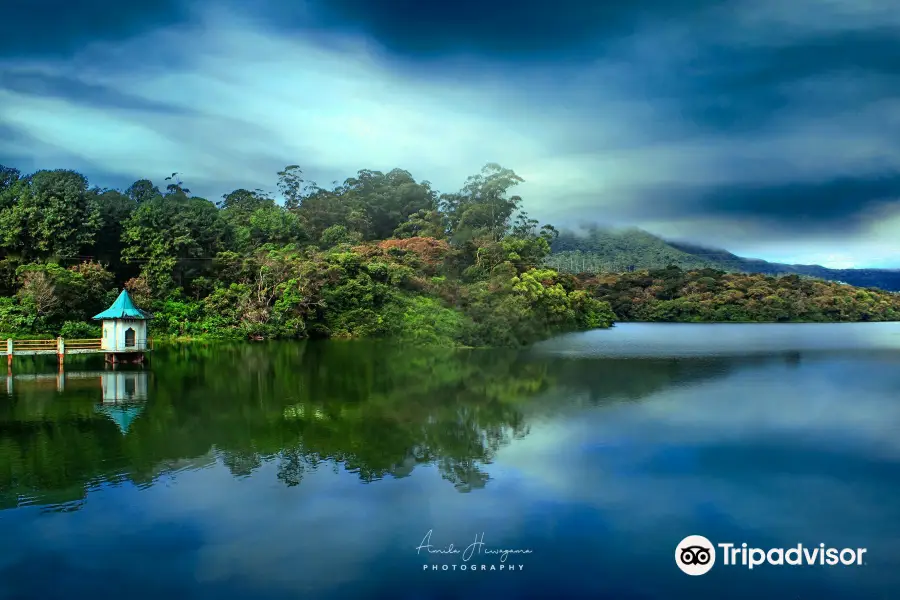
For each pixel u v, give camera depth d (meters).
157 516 16.98
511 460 22.19
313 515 17.20
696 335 83.56
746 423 28.12
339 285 68.00
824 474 21.23
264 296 66.25
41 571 14.11
